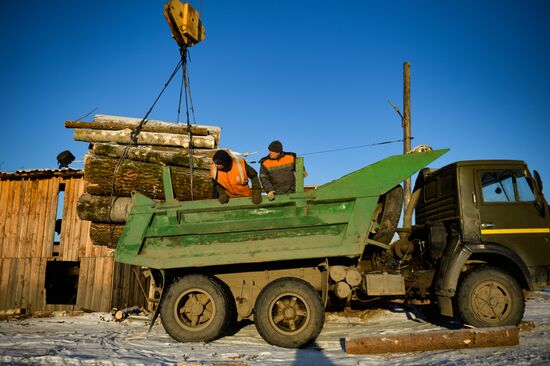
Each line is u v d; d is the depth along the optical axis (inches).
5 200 421.7
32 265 407.8
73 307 395.9
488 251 211.3
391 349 175.0
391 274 217.8
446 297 212.7
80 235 409.1
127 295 406.6
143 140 305.7
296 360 167.6
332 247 205.3
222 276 219.8
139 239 212.1
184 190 267.1
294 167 224.5
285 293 199.0
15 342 202.5
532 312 285.3
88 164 264.2
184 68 253.8
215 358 171.8
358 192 208.7
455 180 226.4
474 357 157.8
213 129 336.2
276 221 209.0
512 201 222.5
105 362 161.2
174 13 233.0
